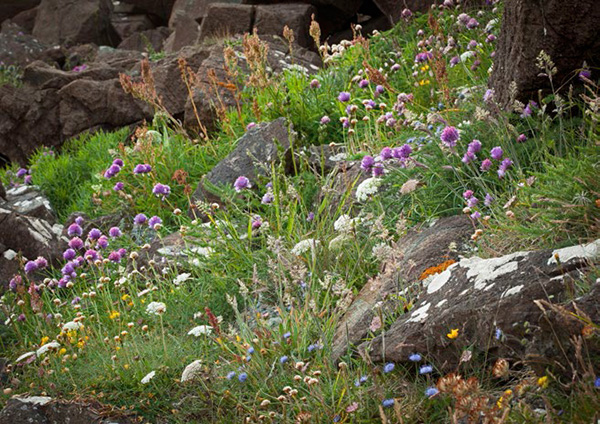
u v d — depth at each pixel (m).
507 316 3.25
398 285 4.27
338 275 4.66
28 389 4.62
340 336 4.29
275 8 13.32
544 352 3.05
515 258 3.56
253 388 4.05
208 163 7.82
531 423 2.83
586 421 2.74
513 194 4.54
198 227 5.99
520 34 5.10
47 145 12.80
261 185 6.21
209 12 13.48
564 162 4.08
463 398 2.80
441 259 4.33
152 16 21.53
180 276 5.34
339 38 13.49
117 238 6.72
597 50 4.95
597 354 2.93
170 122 11.14
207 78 10.07
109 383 4.42
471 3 8.73
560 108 4.61
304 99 7.82
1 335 5.51
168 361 4.52
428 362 3.58
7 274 6.55
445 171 5.06
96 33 20.59
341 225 4.84
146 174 7.58
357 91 7.81
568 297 3.12
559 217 3.88
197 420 4.04
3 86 12.95
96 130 12.35
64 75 12.98
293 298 4.52
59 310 5.69
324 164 6.55
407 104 6.85
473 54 6.97
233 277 5.29
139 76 12.70
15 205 8.24
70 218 7.57
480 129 5.22
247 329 4.47
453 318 3.46
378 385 3.54
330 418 3.59
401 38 9.07
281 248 4.78
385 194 5.40
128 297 5.55
